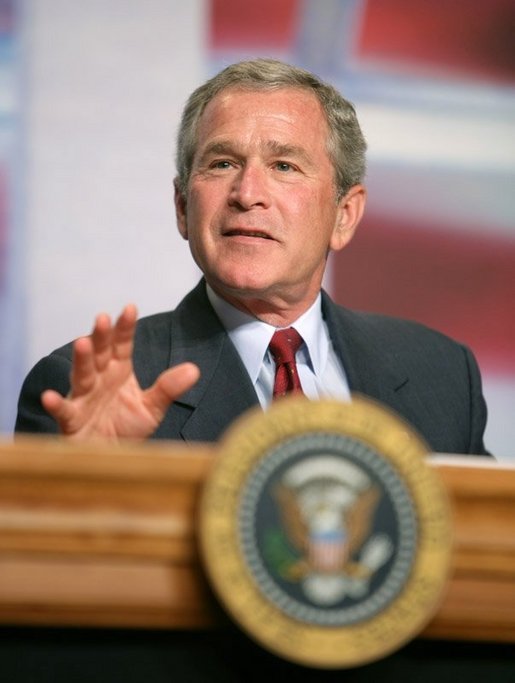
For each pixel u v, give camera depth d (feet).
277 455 7.70
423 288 30.71
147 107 30.09
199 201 18.07
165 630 8.23
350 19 30.27
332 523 7.67
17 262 29.12
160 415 10.98
